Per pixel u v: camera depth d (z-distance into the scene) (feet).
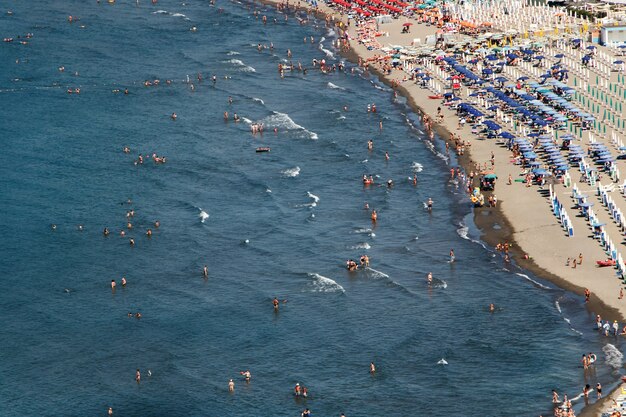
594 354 504.84
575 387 484.33
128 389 502.38
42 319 561.43
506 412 472.03
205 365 518.78
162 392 499.10
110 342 539.70
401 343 526.98
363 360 516.32
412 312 553.64
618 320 530.27
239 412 482.28
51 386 506.07
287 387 499.10
